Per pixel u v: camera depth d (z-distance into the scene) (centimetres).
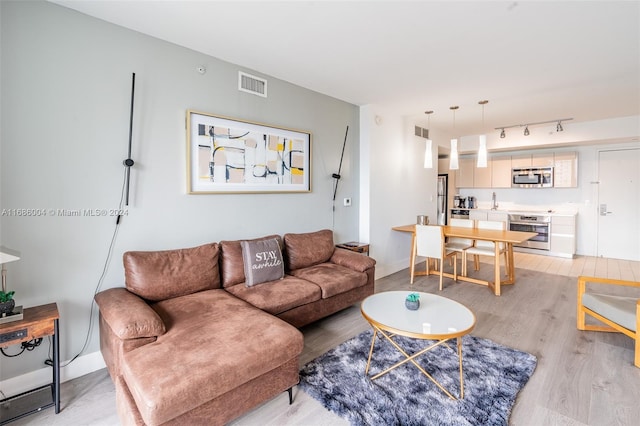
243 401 162
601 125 523
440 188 741
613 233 585
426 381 204
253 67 304
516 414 175
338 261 347
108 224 228
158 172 251
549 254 612
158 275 227
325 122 389
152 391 132
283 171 340
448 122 536
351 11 210
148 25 228
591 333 274
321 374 212
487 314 319
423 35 243
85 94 214
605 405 182
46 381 205
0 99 184
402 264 507
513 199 694
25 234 195
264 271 277
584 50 268
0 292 171
